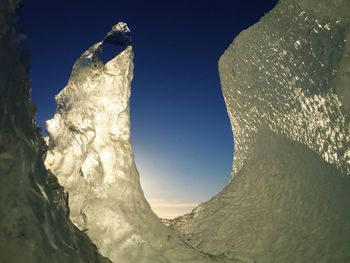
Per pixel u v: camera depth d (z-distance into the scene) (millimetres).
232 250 7258
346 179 6430
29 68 3135
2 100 2514
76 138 5770
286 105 7770
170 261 5340
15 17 2832
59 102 5902
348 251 5809
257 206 8211
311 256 6203
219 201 9203
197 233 8602
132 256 5223
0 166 2305
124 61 6023
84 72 5871
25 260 2154
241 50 8672
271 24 7449
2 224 2150
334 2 6125
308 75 6867
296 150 7789
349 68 5941
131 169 5906
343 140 6387
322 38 6359
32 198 2543
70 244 2854
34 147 2867
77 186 5562
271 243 7043
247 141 9820
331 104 6445
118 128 5969
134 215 5559
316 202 6883
